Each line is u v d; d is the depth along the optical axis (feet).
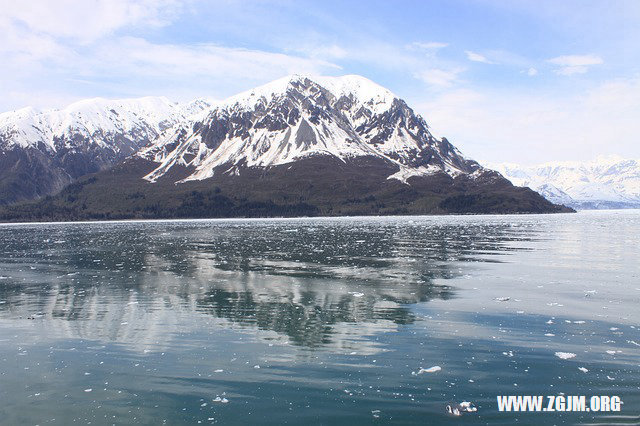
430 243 303.48
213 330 107.65
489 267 192.13
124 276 183.11
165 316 120.37
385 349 93.40
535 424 65.21
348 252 253.44
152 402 73.36
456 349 92.68
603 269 183.83
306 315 118.73
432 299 134.10
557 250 252.42
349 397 73.72
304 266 200.64
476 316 115.44
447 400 72.18
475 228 479.41
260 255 244.01
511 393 74.08
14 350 97.14
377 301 132.77
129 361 89.86
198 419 68.03
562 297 134.21
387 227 518.37
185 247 296.71
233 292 147.84
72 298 144.05
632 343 94.48
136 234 450.71
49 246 321.93
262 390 76.54
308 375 81.87
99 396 75.72
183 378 81.71
